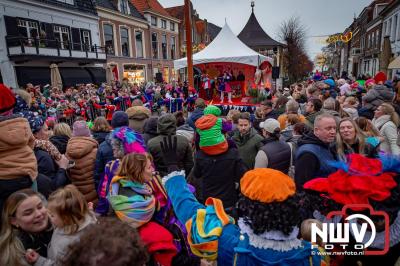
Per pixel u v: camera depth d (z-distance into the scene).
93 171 2.86
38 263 1.53
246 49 11.54
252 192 1.16
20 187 1.81
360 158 1.68
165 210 1.81
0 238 1.57
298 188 2.14
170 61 32.22
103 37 22.83
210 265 1.65
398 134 3.36
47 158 2.43
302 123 3.30
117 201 1.66
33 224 1.62
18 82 16.36
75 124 2.99
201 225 1.31
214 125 2.55
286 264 1.13
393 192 1.62
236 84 13.23
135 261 0.85
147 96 14.55
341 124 2.17
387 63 14.42
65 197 1.60
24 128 1.84
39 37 17.06
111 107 11.48
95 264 0.79
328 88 6.02
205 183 2.62
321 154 2.11
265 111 4.91
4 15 15.41
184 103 13.93
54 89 12.52
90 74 21.12
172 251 1.60
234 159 2.57
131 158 1.74
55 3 18.23
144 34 27.61
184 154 2.99
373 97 4.36
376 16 27.28
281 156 2.72
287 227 1.12
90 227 0.93
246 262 1.15
